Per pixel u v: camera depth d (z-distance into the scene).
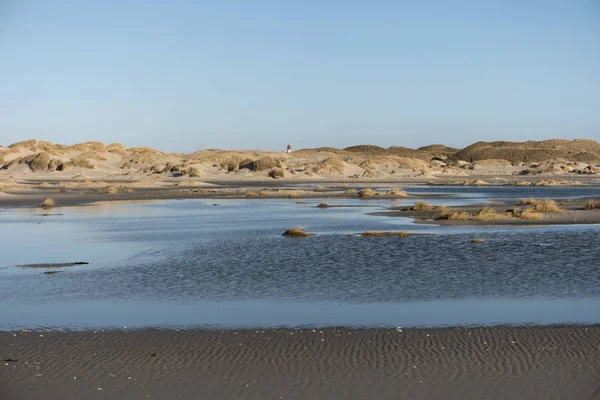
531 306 12.91
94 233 27.08
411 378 8.77
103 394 8.33
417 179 116.25
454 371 9.02
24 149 156.75
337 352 9.91
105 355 9.87
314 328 11.34
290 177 115.44
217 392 8.37
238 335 10.91
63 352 10.03
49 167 135.50
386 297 13.81
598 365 9.20
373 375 8.90
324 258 19.06
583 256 18.89
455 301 13.40
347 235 24.64
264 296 14.05
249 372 9.07
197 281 15.81
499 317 12.01
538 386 8.47
